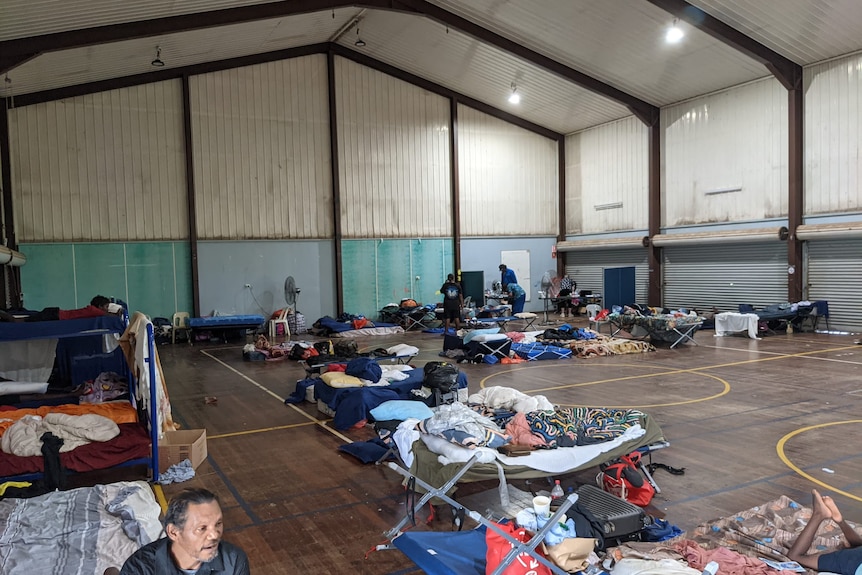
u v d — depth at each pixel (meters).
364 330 14.80
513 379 8.66
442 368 6.56
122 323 5.45
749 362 9.38
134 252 14.11
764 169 13.09
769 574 3.02
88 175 13.64
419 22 13.64
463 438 4.07
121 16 9.61
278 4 11.12
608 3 11.16
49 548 3.34
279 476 4.97
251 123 15.07
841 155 11.74
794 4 10.29
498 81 15.91
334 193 15.89
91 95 13.59
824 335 11.94
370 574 3.38
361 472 5.02
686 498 4.26
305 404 7.52
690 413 6.43
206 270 14.72
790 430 5.73
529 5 11.86
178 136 14.41
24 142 13.11
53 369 7.00
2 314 6.41
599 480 4.27
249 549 3.71
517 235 18.30
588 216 17.86
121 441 4.74
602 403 7.01
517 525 3.09
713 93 14.09
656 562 2.98
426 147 16.97
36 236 13.28
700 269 14.80
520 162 18.23
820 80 11.99
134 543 3.42
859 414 6.21
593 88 14.38
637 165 16.09
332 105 15.73
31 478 4.39
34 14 8.59
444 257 17.38
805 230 12.20
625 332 13.39
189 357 11.73
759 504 4.11
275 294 15.46
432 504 4.19
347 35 15.09
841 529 3.23
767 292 13.30
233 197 14.95
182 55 13.30
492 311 15.90
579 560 2.96
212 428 6.50
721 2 10.46
